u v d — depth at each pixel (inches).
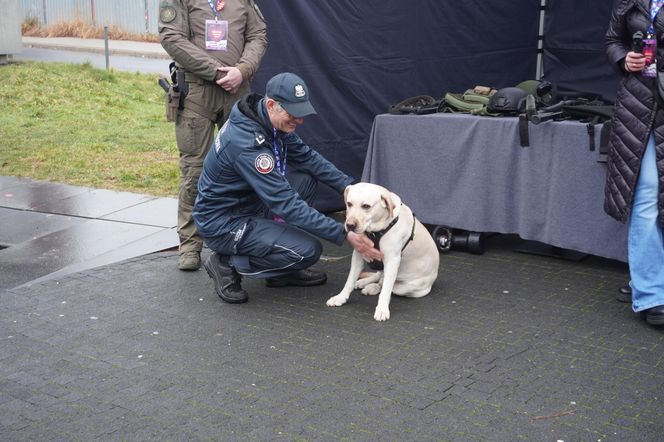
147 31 919.7
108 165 299.4
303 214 147.9
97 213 233.6
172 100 172.6
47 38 902.4
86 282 169.3
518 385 118.2
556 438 102.5
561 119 174.9
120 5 931.3
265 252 152.6
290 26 203.9
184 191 176.1
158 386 118.9
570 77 249.1
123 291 163.2
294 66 206.7
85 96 447.5
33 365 126.9
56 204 244.4
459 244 191.2
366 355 129.7
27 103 418.0
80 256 192.1
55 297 159.6
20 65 513.3
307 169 167.8
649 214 139.7
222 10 172.6
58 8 971.9
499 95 183.9
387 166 201.5
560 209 173.9
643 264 141.0
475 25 240.8
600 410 110.1
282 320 146.1
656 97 136.2
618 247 166.7
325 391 116.6
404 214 148.9
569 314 148.3
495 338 136.7
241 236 151.7
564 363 126.1
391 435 103.4
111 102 440.5
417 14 227.3
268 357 129.1
